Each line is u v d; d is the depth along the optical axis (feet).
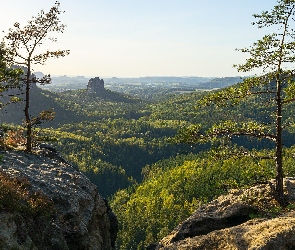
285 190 56.34
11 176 52.11
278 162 52.13
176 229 60.90
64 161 77.51
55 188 56.54
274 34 49.60
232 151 54.24
